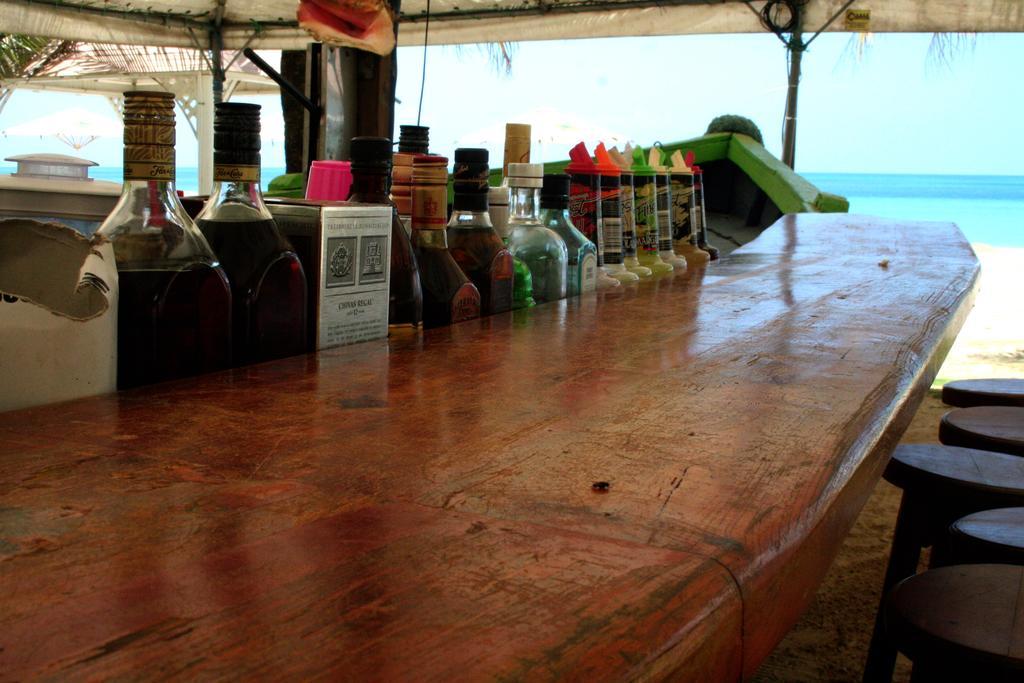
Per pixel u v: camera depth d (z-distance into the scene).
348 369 1.12
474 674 0.41
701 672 0.48
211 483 0.68
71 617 0.46
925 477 1.61
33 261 0.92
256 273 1.12
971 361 6.83
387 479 0.70
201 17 8.77
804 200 6.62
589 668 0.43
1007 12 7.34
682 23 7.90
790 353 1.31
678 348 1.32
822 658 2.50
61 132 25.78
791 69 9.47
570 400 0.99
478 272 1.59
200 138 13.42
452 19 8.30
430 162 1.45
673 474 0.74
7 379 0.88
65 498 0.64
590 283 1.97
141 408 0.90
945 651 0.97
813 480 0.74
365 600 0.49
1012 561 1.24
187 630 0.45
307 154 4.41
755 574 0.57
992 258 16.05
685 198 2.65
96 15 8.05
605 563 0.55
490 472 0.73
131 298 1.00
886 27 7.73
